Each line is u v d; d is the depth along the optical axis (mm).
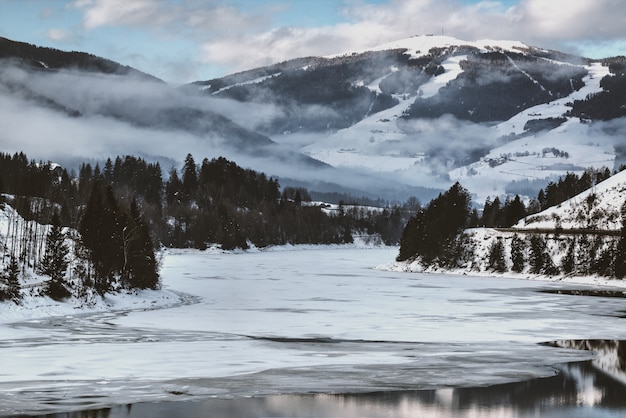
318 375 52062
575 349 65688
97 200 107312
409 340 70062
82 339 67500
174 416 40656
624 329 80000
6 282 91812
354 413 41844
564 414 42344
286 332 74438
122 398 44531
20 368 53031
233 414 41312
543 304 108625
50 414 40656
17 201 162500
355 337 71562
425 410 42781
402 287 139750
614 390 48344
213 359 57625
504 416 41719
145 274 111750
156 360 56844
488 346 67000
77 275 104812
